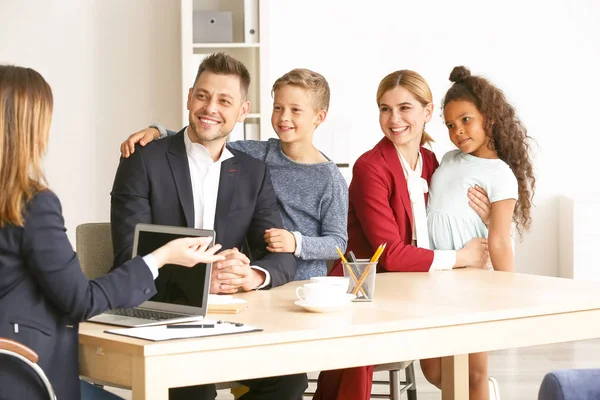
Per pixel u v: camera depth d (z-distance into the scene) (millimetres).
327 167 3275
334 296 2342
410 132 3311
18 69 1982
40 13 6109
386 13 6422
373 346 2180
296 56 6379
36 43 6117
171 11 6195
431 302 2496
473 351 2332
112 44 6176
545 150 6590
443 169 3439
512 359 5172
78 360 2080
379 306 2434
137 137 2955
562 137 6598
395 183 3305
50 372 2012
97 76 6176
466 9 6477
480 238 3318
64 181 6180
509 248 3311
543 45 6543
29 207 1970
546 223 6605
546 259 6602
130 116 6203
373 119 6445
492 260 3332
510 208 3332
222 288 2641
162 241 2365
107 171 6203
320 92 3260
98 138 6188
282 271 2818
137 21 6184
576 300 2520
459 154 3461
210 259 2254
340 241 3182
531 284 2852
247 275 2680
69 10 6129
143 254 2387
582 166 6617
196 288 2281
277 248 2918
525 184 3465
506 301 2510
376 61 6434
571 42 6562
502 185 3328
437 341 2271
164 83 6215
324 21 6383
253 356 2029
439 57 6473
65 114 6152
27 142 1955
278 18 6359
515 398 4312
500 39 6508
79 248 3018
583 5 6555
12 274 1986
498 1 6496
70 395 2039
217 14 5609
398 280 2965
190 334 2020
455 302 2496
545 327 2443
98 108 6180
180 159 2908
